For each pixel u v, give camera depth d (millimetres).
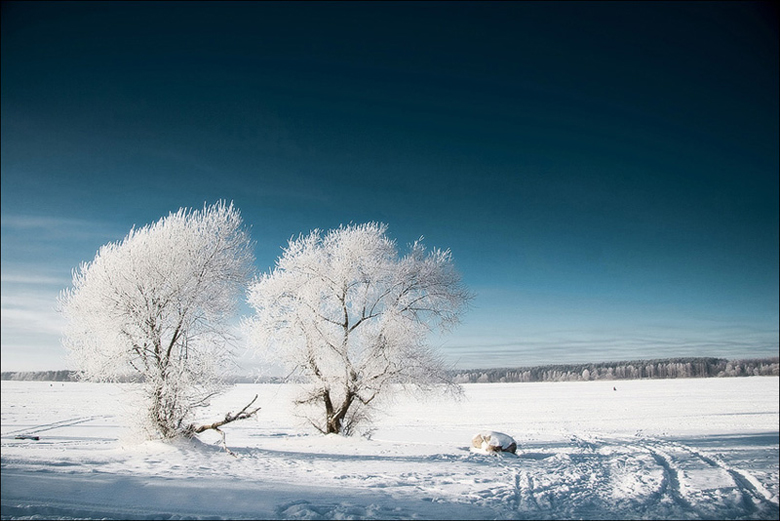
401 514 8828
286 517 8336
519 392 81250
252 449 18422
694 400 55688
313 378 23266
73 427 33375
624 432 30969
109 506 8602
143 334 18234
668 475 14492
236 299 20453
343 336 23281
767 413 40625
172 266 18828
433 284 24016
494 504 10023
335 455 17453
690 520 8969
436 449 20250
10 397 67750
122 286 18188
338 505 9328
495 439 19672
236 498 9523
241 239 20984
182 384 18234
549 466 16250
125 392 18219
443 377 24047
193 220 20109
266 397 64438
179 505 8867
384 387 23141
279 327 23328
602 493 11547
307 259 23766
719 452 20469
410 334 23016
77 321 18500
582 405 53438
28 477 10539
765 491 11867
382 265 23734
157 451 16422
